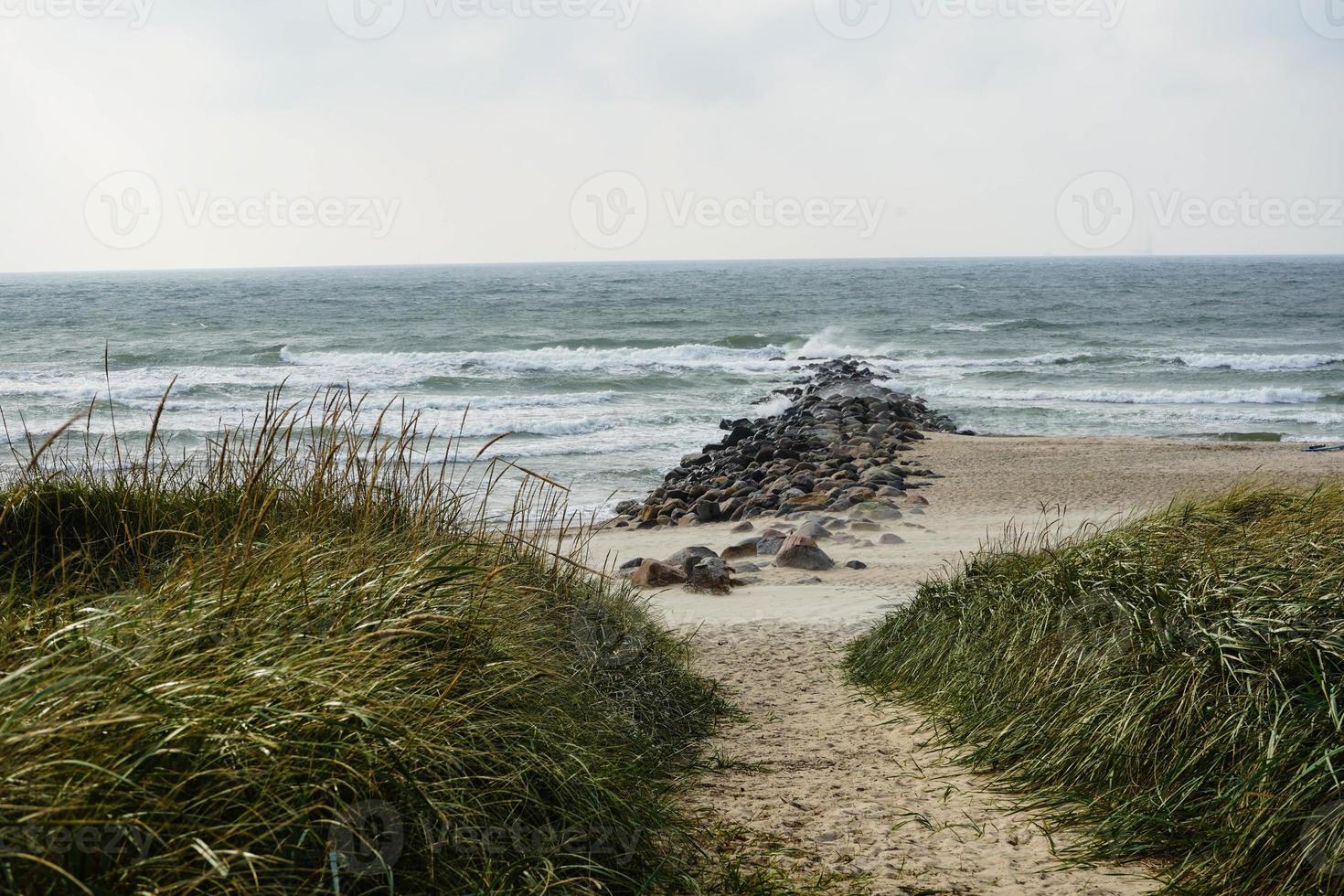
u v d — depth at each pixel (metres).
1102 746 4.13
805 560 12.30
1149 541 5.78
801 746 5.40
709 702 6.24
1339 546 4.88
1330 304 78.38
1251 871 3.12
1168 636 4.31
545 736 3.54
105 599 3.21
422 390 34.50
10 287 133.38
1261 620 4.04
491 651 3.91
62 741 2.25
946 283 121.94
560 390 34.81
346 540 4.66
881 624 7.82
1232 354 45.22
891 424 25.95
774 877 3.44
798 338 51.69
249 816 2.35
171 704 2.45
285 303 84.50
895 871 3.51
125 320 65.06
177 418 26.56
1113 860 3.48
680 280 143.00
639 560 12.21
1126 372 40.09
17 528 4.73
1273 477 17.27
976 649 5.86
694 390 35.22
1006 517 15.42
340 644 3.08
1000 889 3.32
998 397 33.91
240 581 3.42
